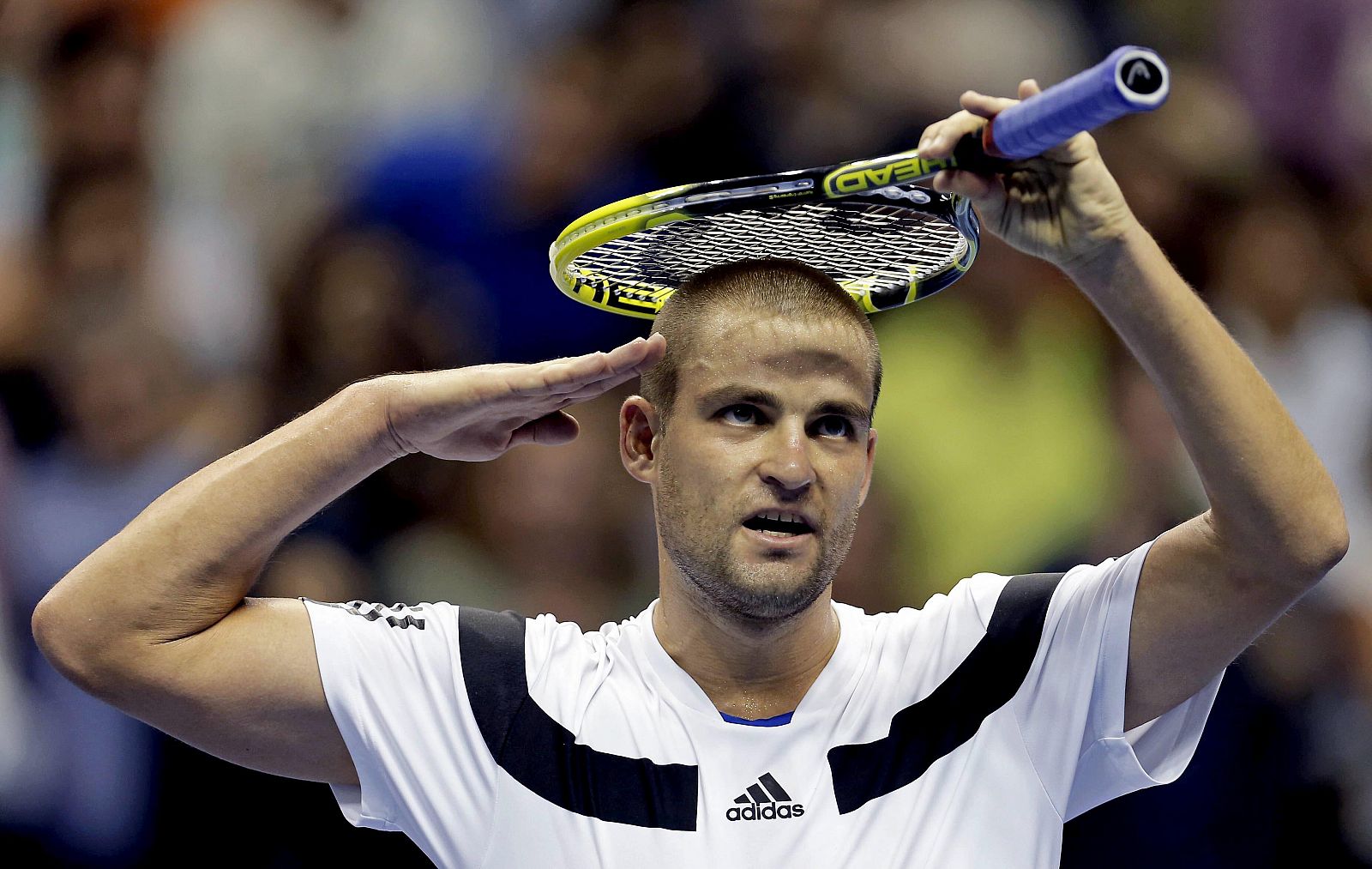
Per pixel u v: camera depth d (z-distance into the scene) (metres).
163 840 23.05
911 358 26.92
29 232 29.70
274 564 23.41
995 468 26.52
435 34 32.59
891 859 12.89
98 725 24.28
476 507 24.89
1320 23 33.72
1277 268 29.88
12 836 24.41
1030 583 13.96
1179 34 33.69
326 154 31.84
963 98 11.49
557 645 13.95
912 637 13.99
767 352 12.99
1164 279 11.94
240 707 13.34
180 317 28.94
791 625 13.51
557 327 28.39
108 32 31.14
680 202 12.40
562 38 31.91
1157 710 13.42
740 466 12.95
